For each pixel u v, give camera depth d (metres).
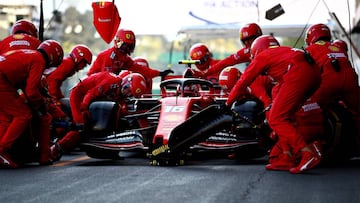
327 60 35.19
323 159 34.12
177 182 26.73
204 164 34.19
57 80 42.44
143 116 34.88
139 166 32.75
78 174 29.59
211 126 31.81
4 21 62.16
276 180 27.47
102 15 43.50
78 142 35.94
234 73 38.41
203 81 36.59
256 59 31.06
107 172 30.19
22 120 33.22
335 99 35.44
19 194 24.12
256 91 36.41
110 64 44.56
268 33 59.78
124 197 23.22
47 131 34.47
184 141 32.22
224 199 22.84
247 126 34.94
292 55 30.75
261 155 37.47
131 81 37.22
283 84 30.64
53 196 23.59
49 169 31.94
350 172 30.47
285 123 30.34
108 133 35.00
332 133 34.03
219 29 58.94
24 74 33.12
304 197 23.34
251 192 24.31
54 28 74.44
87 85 38.38
